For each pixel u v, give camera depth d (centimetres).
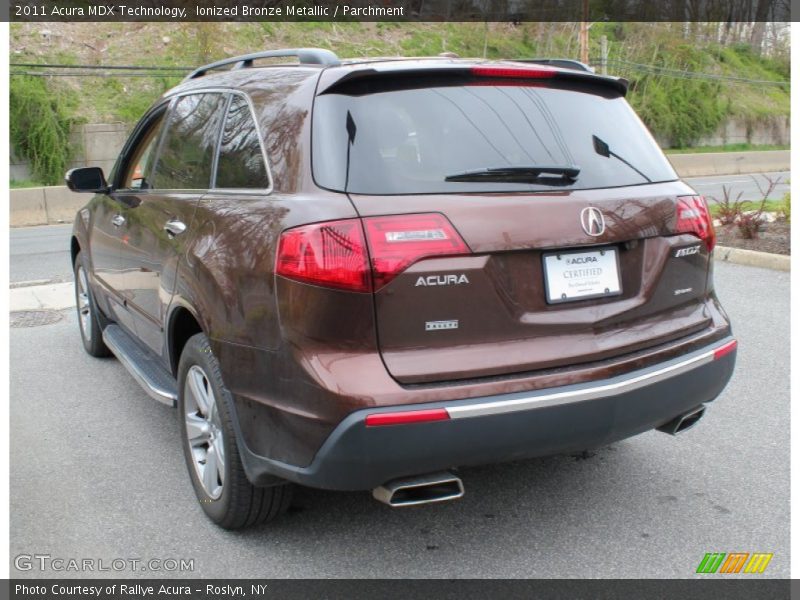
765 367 527
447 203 270
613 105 342
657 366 297
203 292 317
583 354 283
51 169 2256
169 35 2709
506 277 274
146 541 327
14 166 2259
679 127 3750
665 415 303
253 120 326
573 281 287
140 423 461
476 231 268
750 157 3100
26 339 648
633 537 324
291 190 286
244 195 313
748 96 4172
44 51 2498
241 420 296
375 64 310
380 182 272
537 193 286
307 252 263
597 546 317
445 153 285
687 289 324
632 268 304
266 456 285
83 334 603
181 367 348
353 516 344
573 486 369
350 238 259
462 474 383
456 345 268
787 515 339
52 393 515
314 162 282
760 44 4556
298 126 295
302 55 331
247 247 290
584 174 303
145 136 463
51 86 2394
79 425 459
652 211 309
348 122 284
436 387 261
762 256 852
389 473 260
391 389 257
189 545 323
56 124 2277
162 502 362
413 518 342
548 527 333
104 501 363
